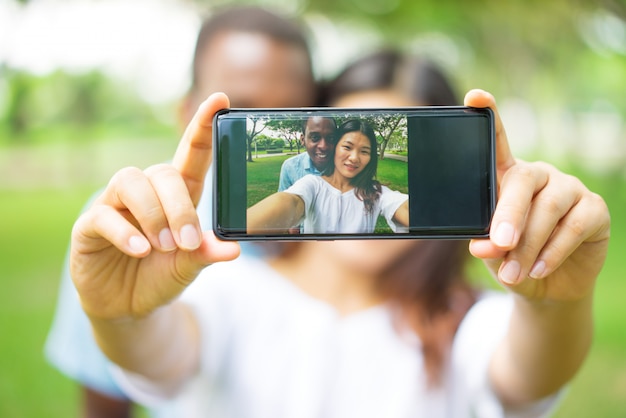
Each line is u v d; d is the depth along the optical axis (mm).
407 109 386
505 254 353
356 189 385
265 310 534
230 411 521
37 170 4109
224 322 531
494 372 461
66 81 2961
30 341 1271
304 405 511
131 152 5035
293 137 386
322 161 385
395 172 386
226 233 383
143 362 424
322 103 636
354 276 544
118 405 597
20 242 2320
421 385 508
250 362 523
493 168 378
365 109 386
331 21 2148
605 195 2654
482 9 1774
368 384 514
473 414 495
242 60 641
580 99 2701
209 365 522
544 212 342
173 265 365
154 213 338
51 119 3648
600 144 2908
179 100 780
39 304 1534
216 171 379
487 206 383
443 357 512
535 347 403
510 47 2225
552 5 1703
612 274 1657
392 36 2102
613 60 2033
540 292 376
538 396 427
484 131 384
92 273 367
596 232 349
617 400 982
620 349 1136
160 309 394
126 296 379
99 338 402
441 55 2102
